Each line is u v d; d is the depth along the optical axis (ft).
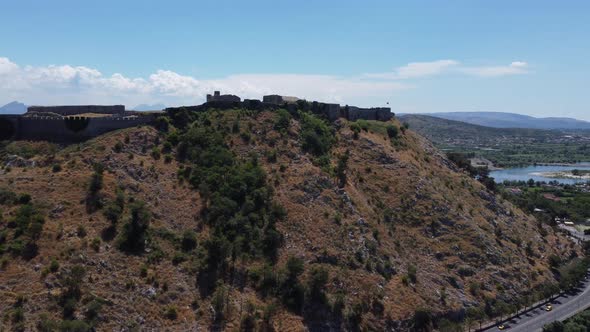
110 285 253.44
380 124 508.53
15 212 273.33
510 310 344.49
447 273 353.31
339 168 395.34
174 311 255.70
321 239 326.03
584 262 440.45
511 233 438.40
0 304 227.40
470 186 482.69
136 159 340.59
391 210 386.52
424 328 305.12
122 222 287.69
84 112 418.31
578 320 338.95
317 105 485.15
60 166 319.06
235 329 257.55
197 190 333.01
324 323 279.69
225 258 292.20
